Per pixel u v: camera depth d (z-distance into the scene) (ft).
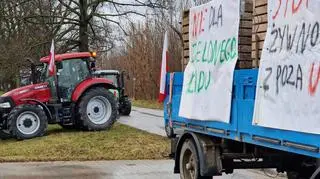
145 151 41.37
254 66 19.99
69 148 42.52
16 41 83.25
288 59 17.26
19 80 84.58
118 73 86.79
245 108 20.21
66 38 84.17
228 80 21.58
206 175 23.63
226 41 21.98
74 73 52.95
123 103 87.81
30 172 33.50
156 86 144.25
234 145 23.50
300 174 22.06
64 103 52.34
